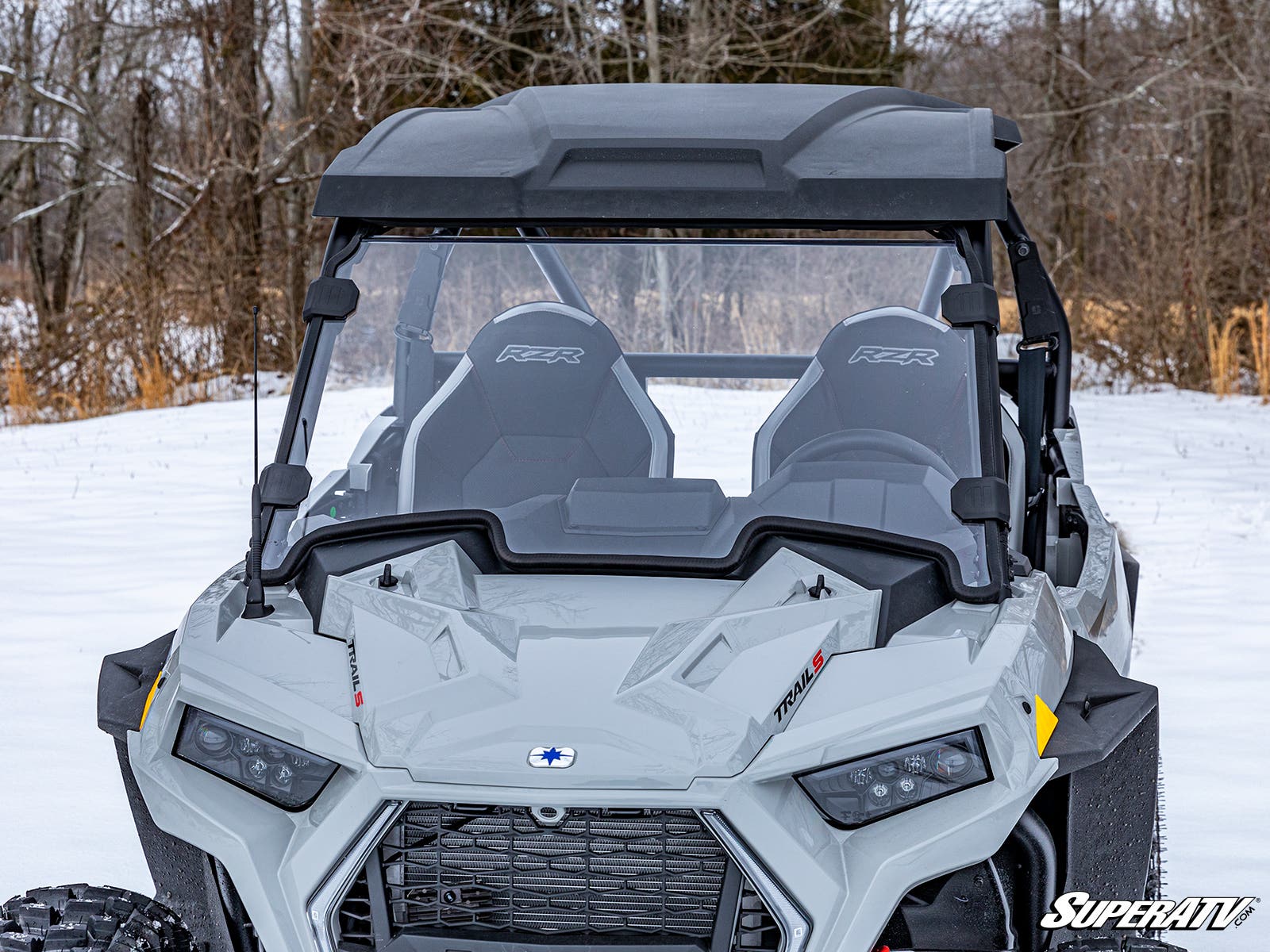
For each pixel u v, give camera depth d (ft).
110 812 12.71
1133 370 58.90
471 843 7.29
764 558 8.46
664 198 8.87
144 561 24.09
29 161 87.97
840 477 9.23
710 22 62.49
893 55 68.85
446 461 9.79
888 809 7.23
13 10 85.40
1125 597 11.51
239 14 63.00
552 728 7.11
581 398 9.80
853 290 10.14
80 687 16.55
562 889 7.27
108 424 45.62
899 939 7.76
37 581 22.47
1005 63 82.23
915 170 8.80
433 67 63.87
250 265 57.82
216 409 49.19
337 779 7.42
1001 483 8.37
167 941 7.79
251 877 7.29
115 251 60.70
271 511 8.95
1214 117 63.57
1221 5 64.13
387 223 9.30
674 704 7.23
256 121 63.36
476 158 9.21
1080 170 78.74
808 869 6.95
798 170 8.84
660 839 7.20
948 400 9.44
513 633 7.85
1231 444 39.19
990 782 7.27
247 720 7.66
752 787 7.01
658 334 10.52
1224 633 19.13
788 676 7.48
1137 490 31.14
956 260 9.24
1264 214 59.82
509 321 9.88
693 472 9.72
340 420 9.38
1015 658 7.76
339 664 7.87
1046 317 11.14
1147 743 8.51
